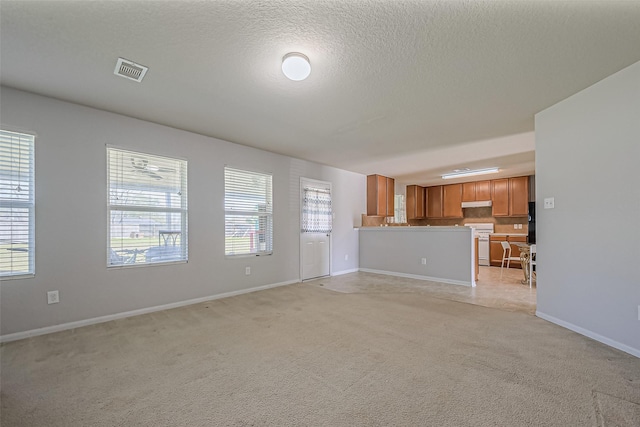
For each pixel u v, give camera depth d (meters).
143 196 3.38
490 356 2.21
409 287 4.75
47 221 2.74
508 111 3.07
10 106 2.56
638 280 2.17
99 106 2.95
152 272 3.41
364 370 2.02
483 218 7.96
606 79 2.38
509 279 5.43
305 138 4.02
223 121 3.36
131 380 1.90
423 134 3.84
